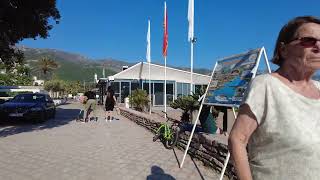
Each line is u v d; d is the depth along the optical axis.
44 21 17.95
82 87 120.19
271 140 2.32
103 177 7.74
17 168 8.59
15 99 21.70
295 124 2.26
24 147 11.60
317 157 2.23
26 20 16.58
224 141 8.00
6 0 15.23
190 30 19.02
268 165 2.32
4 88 52.69
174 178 7.60
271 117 2.31
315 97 2.39
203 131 9.84
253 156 2.42
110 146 11.80
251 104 2.35
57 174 8.01
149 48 30.83
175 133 11.05
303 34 2.37
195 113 11.84
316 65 2.37
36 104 20.55
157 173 8.03
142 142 12.69
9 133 15.48
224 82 7.54
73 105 50.28
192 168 8.48
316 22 2.41
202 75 43.94
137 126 18.83
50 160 9.50
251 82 2.46
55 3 17.84
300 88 2.43
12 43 18.16
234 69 7.30
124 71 41.09
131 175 7.88
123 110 27.12
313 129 2.26
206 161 8.74
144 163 9.05
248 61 6.80
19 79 73.19
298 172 2.23
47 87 88.50
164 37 24.27
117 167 8.63
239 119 2.41
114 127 18.23
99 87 52.25
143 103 29.20
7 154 10.36
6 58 20.03
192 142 9.88
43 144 12.25
